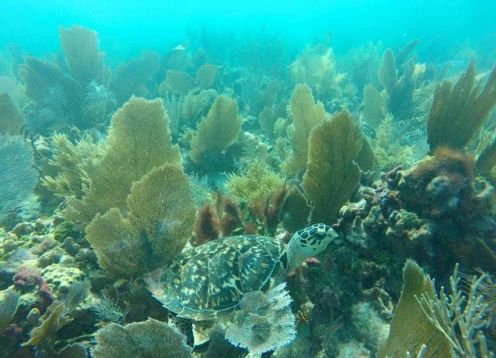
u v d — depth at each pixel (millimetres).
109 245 1072
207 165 2879
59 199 2027
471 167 1086
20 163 1644
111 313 1056
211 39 7832
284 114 3898
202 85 4629
